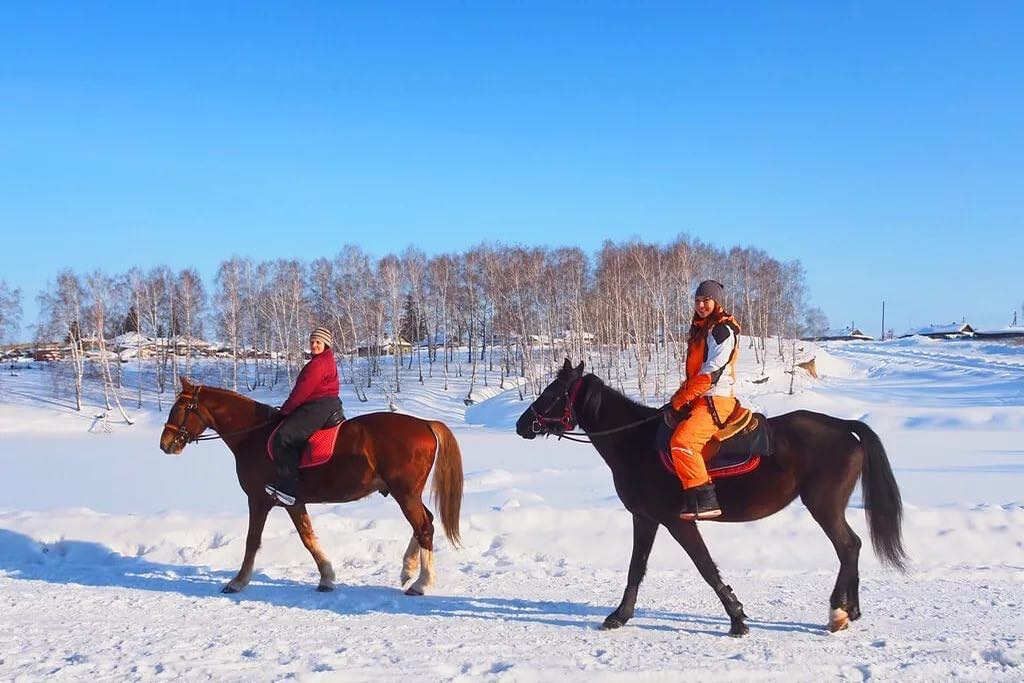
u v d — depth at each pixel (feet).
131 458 88.07
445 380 225.76
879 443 24.54
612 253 256.93
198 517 37.58
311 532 30.04
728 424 24.20
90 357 227.61
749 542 33.73
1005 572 30.55
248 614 26.40
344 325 235.20
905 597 27.66
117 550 35.24
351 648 22.61
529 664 20.83
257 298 247.09
